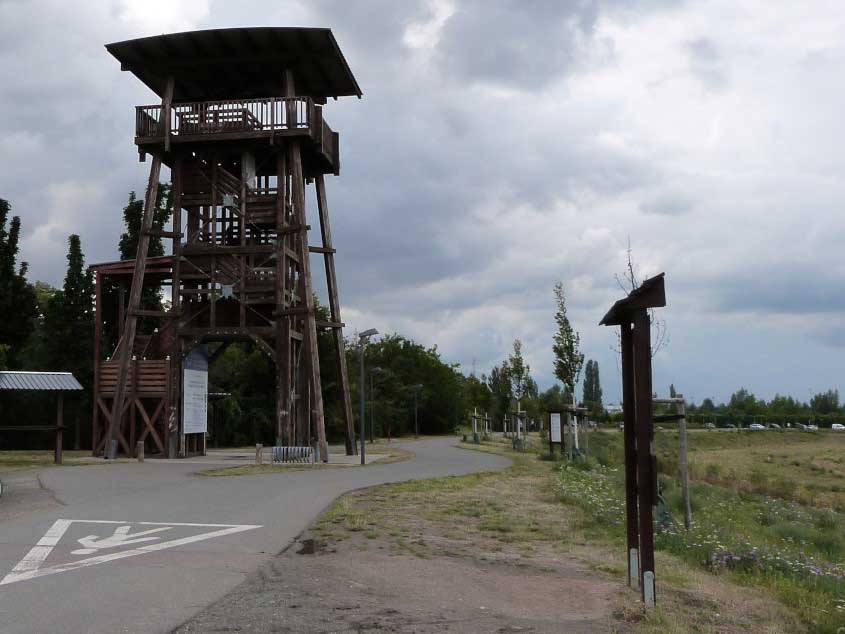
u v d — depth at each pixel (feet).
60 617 24.09
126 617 24.14
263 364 204.23
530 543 39.86
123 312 134.51
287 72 112.68
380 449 156.76
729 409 511.81
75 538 39.63
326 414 212.02
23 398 174.19
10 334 167.73
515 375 169.99
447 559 34.88
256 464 98.63
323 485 68.33
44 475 79.00
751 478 122.83
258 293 112.78
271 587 28.60
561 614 25.79
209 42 108.58
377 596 27.61
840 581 34.58
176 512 49.93
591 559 35.68
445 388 341.41
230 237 119.96
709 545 39.32
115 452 108.88
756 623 26.32
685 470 49.14
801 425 426.10
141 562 33.19
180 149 114.11
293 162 111.65
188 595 27.12
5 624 23.29
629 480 29.99
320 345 210.59
